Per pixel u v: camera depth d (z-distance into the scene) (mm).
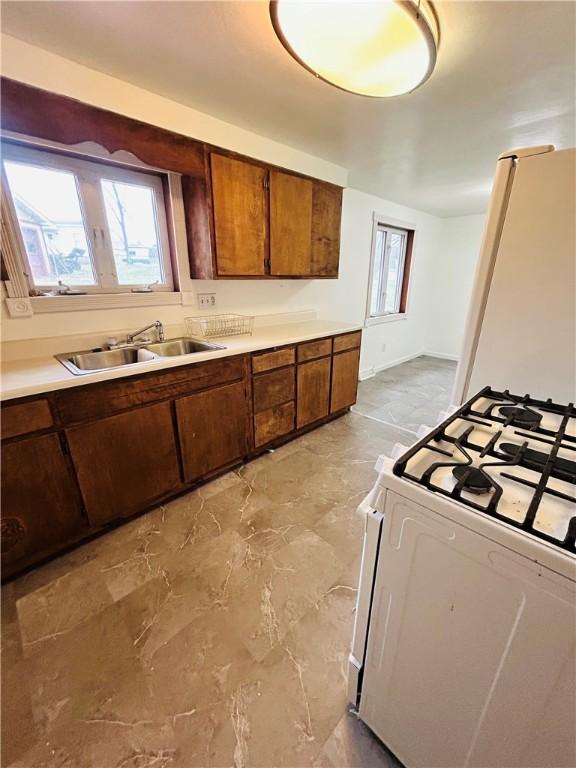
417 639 758
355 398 3355
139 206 2102
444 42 1300
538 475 759
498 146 2379
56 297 1836
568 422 1033
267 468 2393
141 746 977
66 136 1538
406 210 4414
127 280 2139
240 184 2152
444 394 3939
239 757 956
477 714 699
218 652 1218
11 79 1372
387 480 716
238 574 1535
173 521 1858
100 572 1540
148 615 1350
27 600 1408
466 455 799
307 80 1604
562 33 1244
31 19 1227
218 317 2596
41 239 1793
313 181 2596
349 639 1264
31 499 1459
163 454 1881
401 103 1794
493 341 1305
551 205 1086
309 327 2977
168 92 1741
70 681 1130
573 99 1728
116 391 1623
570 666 542
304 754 961
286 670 1163
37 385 1381
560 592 524
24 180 1686
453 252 5227
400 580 749
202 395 1992
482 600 625
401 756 904
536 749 630
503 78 1543
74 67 1509
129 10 1181
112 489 1707
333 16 1026
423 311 5512
